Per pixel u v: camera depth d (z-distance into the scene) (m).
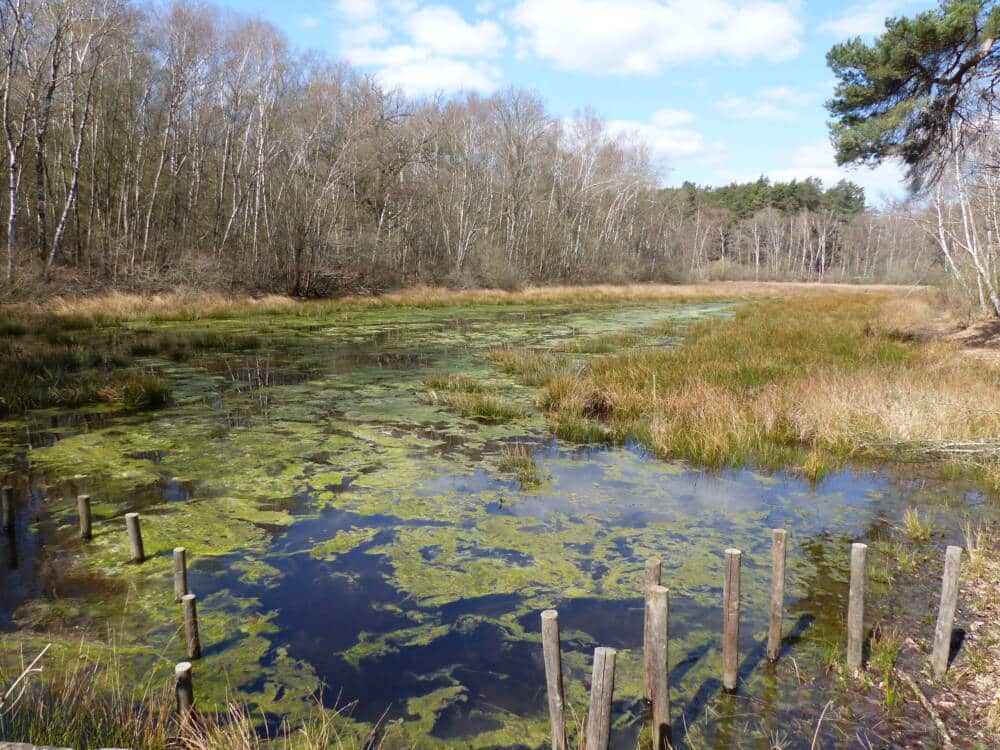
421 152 36.53
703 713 3.55
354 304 29.08
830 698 3.66
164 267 26.84
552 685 2.89
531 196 43.69
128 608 4.59
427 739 3.40
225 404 10.70
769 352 14.77
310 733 3.40
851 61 14.17
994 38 12.69
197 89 28.47
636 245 58.09
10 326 16.84
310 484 7.11
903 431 8.38
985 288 18.95
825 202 88.06
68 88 25.31
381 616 4.57
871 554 5.52
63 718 3.22
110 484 6.98
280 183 31.25
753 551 5.62
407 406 10.75
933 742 3.30
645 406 10.24
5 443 8.34
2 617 4.44
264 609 4.64
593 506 6.65
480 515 6.38
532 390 12.17
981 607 4.55
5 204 25.30
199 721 3.39
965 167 16.66
